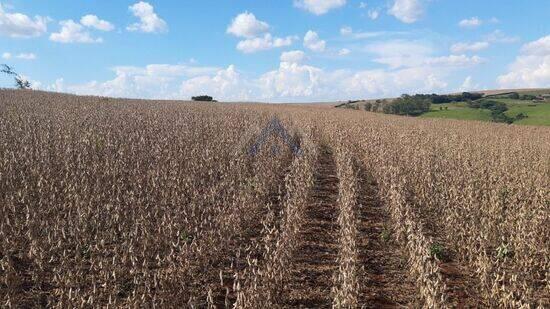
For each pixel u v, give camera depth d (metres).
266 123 26.56
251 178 13.20
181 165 13.92
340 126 27.11
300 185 11.94
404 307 7.12
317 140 23.31
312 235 10.06
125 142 16.80
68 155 13.62
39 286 6.92
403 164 15.21
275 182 14.01
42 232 8.41
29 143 15.16
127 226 9.08
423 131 28.92
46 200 9.43
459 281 8.09
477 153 19.02
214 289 7.38
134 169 12.52
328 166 18.50
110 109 33.19
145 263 6.95
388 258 9.02
